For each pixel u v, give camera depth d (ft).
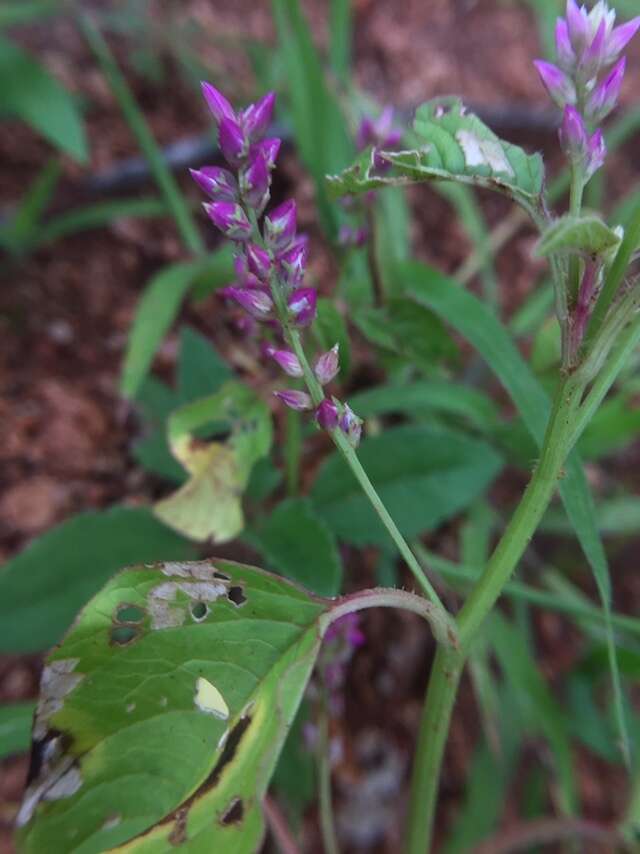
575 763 1.03
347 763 0.95
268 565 0.80
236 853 0.35
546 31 1.32
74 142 1.01
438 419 1.03
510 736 0.94
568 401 0.41
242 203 0.42
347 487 0.79
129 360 0.83
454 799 0.98
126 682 0.39
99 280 1.15
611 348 0.42
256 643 0.40
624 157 1.46
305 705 0.74
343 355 0.63
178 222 1.04
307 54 0.89
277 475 0.83
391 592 0.42
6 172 1.20
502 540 0.45
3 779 0.85
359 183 0.41
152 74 1.35
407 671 1.01
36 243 1.12
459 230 1.33
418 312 0.72
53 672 0.38
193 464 0.68
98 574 0.75
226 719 0.38
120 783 0.38
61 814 0.37
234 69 1.41
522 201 0.40
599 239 0.35
